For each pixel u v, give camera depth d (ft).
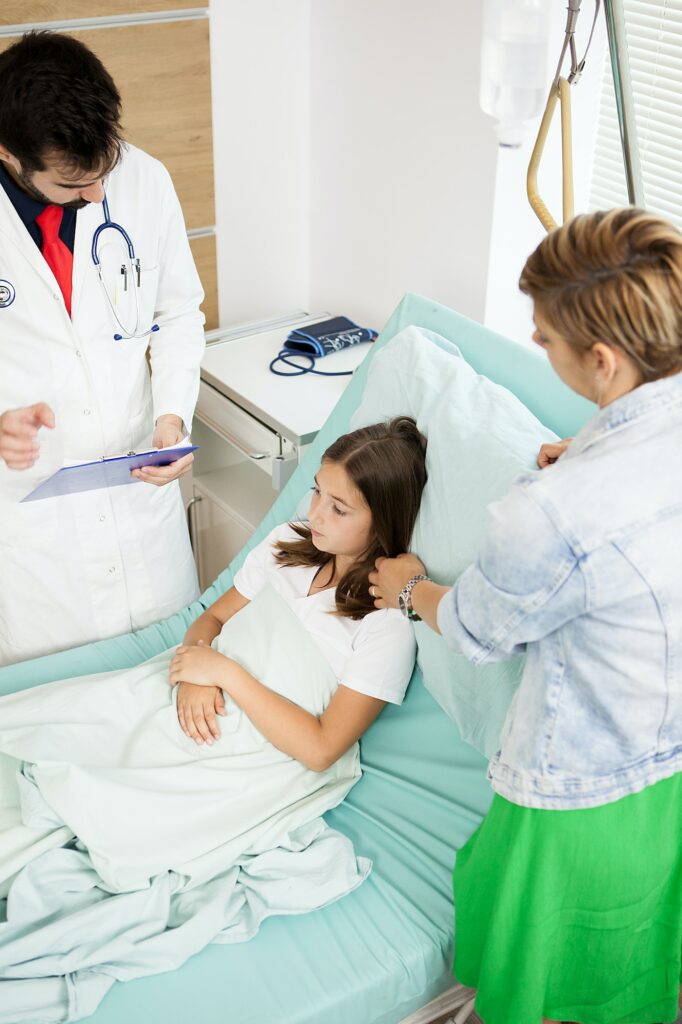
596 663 3.23
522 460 4.53
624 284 2.82
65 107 4.22
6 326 5.25
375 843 4.60
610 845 3.62
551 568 3.04
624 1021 4.31
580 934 3.87
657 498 3.01
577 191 7.07
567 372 3.15
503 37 3.97
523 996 3.86
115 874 4.14
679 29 6.04
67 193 4.66
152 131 7.50
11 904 4.01
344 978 3.99
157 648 5.90
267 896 4.23
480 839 3.91
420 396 5.18
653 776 3.50
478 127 6.52
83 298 5.36
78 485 5.18
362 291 8.24
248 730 4.75
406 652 4.77
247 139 7.95
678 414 3.03
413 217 7.39
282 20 7.61
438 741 4.84
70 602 5.92
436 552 4.60
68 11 6.74
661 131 6.41
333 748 4.64
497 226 6.75
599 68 6.61
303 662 4.86
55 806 4.24
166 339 5.96
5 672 5.58
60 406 5.54
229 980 3.97
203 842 4.31
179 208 5.78
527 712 3.47
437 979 4.22
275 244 8.57
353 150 7.75
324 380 7.38
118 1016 3.81
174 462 5.31
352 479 4.68
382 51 7.09
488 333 5.53
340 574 5.05
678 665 3.21
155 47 7.18
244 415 7.18
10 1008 3.75
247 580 5.49
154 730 4.77
